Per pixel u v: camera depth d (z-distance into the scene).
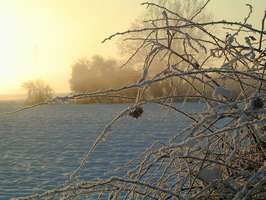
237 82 2.71
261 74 2.61
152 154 2.42
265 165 2.09
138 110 2.40
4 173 17.69
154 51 2.55
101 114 53.06
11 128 41.22
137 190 2.53
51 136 32.38
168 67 2.63
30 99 61.56
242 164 2.62
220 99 2.60
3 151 25.23
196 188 2.58
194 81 2.79
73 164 19.17
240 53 2.68
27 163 20.33
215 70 2.39
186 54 2.74
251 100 2.32
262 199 2.28
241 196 2.13
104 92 2.37
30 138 31.78
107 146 19.78
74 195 2.32
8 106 76.00
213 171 2.45
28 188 14.43
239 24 2.62
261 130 2.71
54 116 55.47
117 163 14.84
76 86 52.84
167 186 2.55
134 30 2.59
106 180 2.19
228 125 2.55
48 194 2.16
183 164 2.61
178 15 2.66
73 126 39.66
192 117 2.63
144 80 2.34
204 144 2.51
